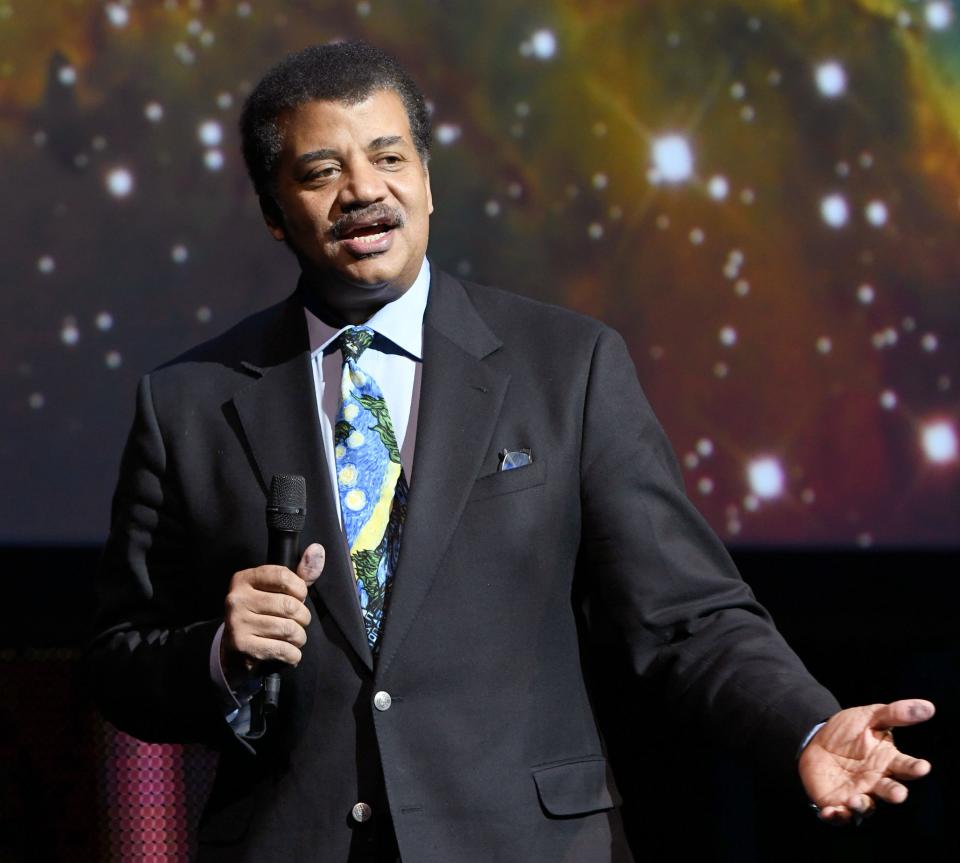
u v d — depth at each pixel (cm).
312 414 547
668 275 1173
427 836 490
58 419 1094
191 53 1139
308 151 539
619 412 545
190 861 1047
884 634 1154
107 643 565
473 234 1162
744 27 1191
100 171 1120
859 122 1192
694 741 1100
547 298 1166
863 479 1166
